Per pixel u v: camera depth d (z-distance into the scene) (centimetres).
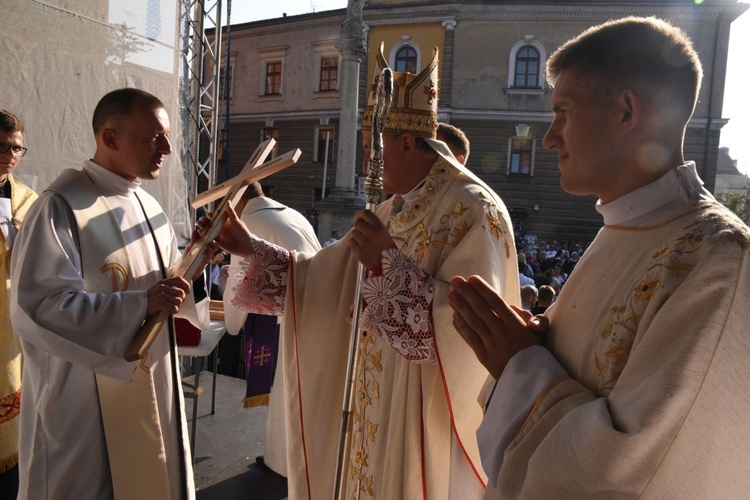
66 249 189
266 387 348
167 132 212
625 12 2106
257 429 382
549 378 101
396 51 2234
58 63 374
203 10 541
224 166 2572
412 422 171
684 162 100
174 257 233
